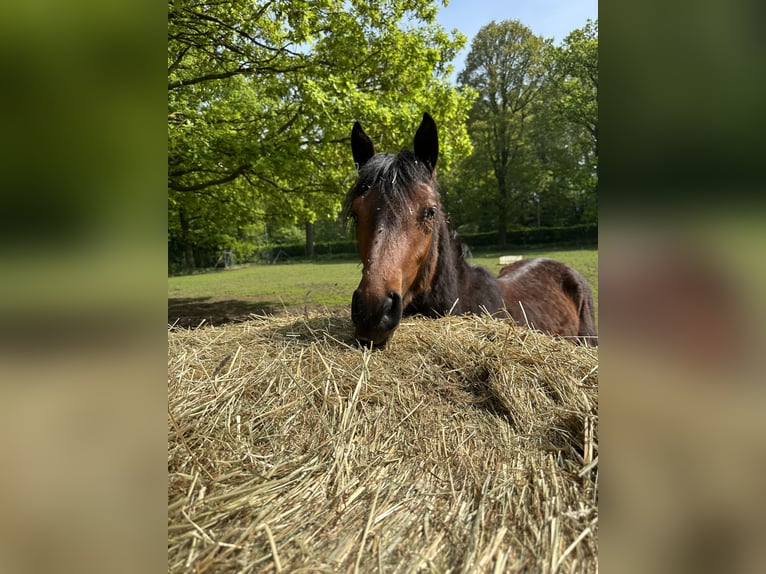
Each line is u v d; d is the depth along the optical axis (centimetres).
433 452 127
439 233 245
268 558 88
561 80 1838
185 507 98
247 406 146
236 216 809
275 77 593
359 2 581
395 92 618
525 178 2180
